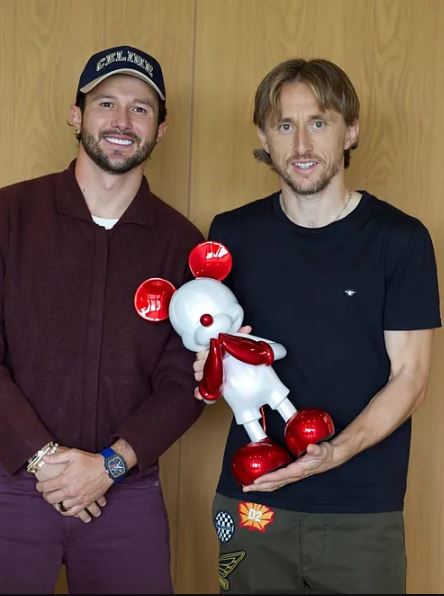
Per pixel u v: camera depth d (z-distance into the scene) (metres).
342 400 1.54
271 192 2.14
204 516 2.19
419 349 1.54
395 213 1.58
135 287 1.65
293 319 1.56
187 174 2.15
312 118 1.54
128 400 1.64
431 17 2.10
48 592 1.61
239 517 1.60
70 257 1.63
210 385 1.48
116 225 1.67
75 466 1.53
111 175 1.66
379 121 2.12
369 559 1.54
